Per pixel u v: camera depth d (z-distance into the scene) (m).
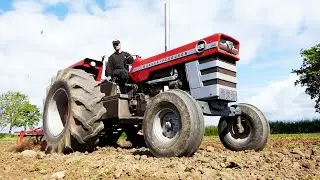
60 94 5.60
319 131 28.47
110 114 5.42
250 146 5.25
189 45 4.79
